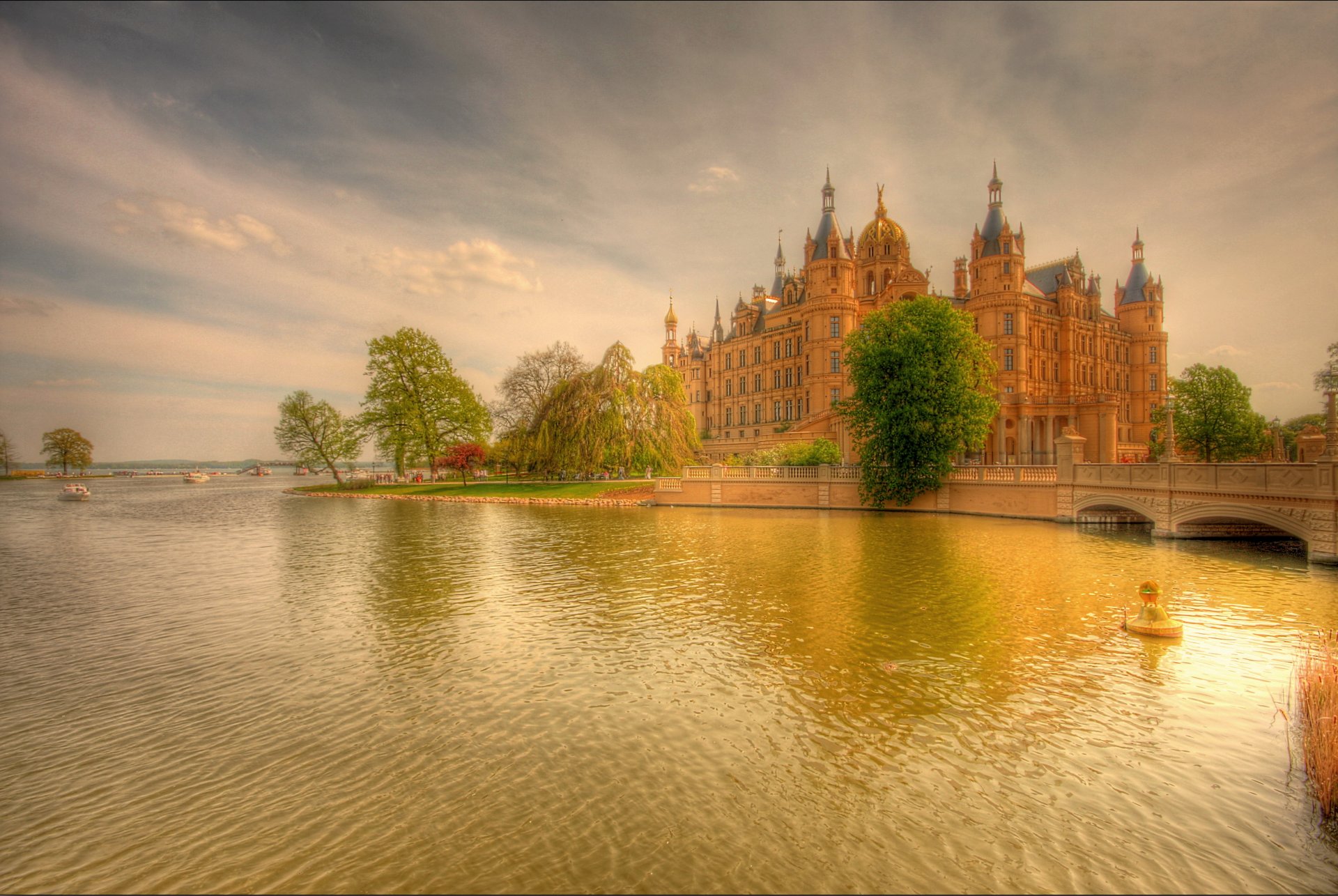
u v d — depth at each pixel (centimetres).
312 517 5200
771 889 698
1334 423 2342
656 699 1231
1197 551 2783
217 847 802
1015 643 1523
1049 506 4091
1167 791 893
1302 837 789
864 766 967
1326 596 1945
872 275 8950
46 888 727
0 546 3575
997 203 8144
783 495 5403
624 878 721
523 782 935
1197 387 6100
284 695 1299
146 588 2358
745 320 11225
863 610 1833
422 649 1577
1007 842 780
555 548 3166
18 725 1171
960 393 4612
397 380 8006
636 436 6412
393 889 713
